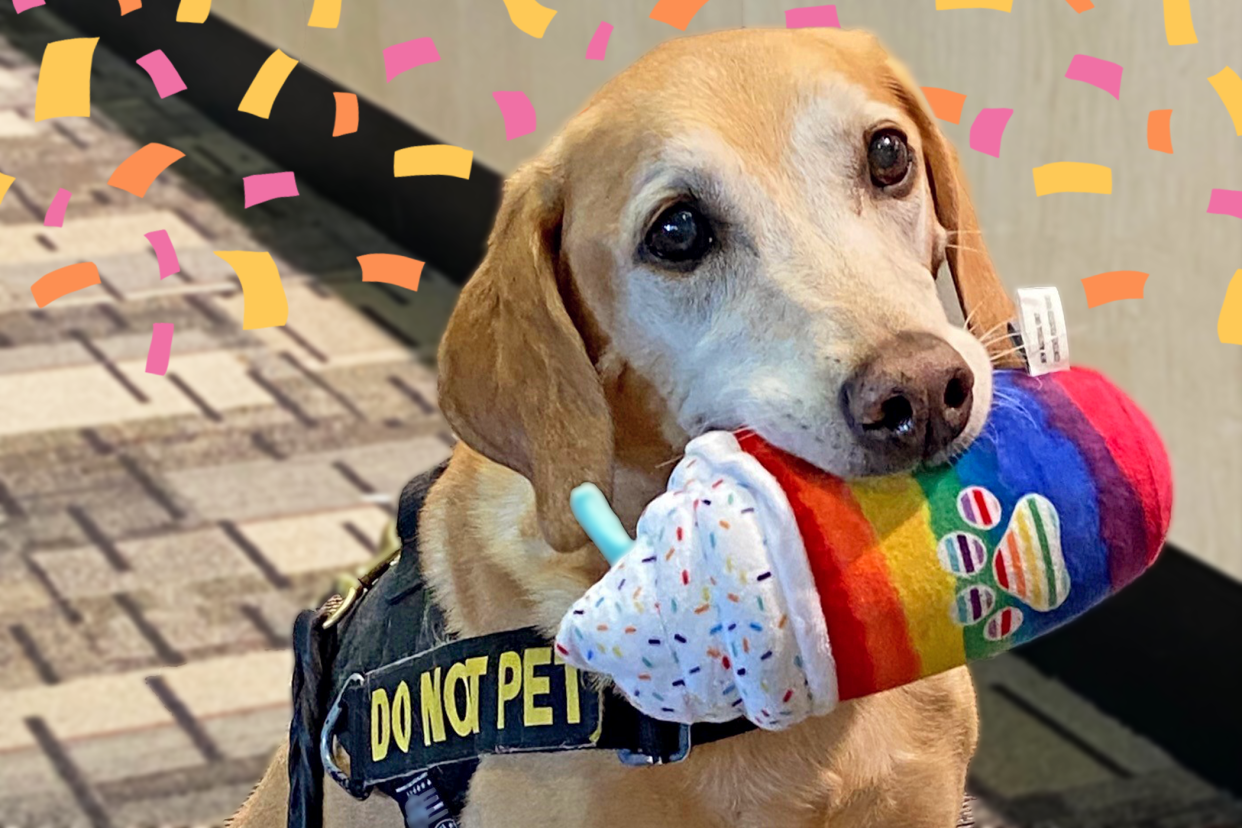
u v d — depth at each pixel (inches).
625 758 45.8
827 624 37.4
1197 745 87.6
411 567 53.4
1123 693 92.1
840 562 37.6
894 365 40.2
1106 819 83.0
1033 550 38.0
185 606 104.1
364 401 130.3
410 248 159.2
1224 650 84.8
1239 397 80.7
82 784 88.0
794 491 39.1
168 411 129.8
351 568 106.9
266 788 63.2
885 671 37.8
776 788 47.8
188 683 96.4
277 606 103.6
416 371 135.1
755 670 37.3
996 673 97.8
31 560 109.7
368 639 53.4
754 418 43.6
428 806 50.6
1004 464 39.2
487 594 49.9
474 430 51.1
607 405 48.7
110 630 101.8
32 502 117.1
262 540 111.0
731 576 37.2
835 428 41.1
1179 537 87.0
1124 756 89.1
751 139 47.2
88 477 120.3
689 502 38.5
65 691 96.0
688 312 47.5
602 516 44.0
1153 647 89.4
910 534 38.0
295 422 127.3
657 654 38.1
